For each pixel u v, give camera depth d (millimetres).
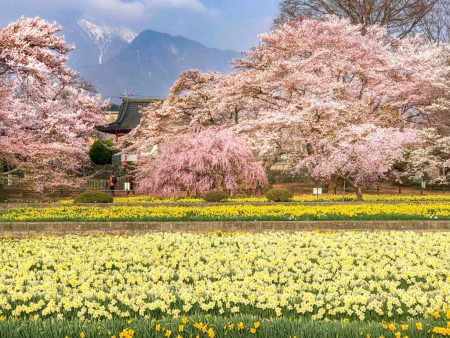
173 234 17031
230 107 37375
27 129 34562
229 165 31484
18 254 13531
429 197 30297
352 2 49188
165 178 32156
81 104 44750
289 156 35000
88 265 11766
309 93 36688
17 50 26766
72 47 29375
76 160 37688
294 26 46062
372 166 30531
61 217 20328
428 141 34688
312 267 11930
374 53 38406
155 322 7445
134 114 56156
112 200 29469
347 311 8391
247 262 12180
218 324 7168
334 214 20516
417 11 49375
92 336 6863
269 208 22469
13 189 38562
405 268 11297
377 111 39000
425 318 7777
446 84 36094
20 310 8359
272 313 8469
